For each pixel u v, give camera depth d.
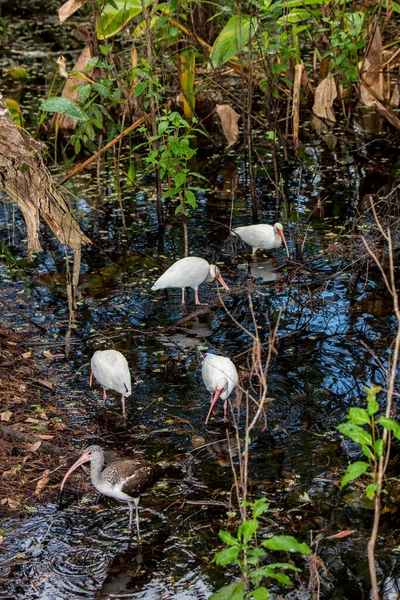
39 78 17.11
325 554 5.45
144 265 9.84
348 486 6.11
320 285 9.09
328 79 13.62
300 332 8.23
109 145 10.83
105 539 5.68
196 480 6.24
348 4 14.62
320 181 11.97
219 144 13.80
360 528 5.69
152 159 9.38
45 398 7.30
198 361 7.86
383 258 9.46
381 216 10.39
